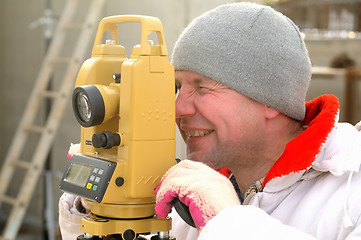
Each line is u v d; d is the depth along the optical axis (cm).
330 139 133
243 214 104
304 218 126
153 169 118
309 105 149
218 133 133
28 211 624
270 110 135
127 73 116
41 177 605
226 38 130
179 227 156
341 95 476
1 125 685
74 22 593
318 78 479
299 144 127
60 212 154
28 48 646
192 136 138
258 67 130
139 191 116
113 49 130
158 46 119
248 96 131
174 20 503
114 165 116
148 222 119
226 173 159
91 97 116
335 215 122
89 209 149
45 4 617
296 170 125
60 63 606
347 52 477
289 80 133
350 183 125
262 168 141
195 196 109
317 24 488
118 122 128
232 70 129
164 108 118
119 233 117
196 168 114
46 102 613
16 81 665
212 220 105
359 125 143
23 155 660
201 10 496
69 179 124
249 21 131
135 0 526
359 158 124
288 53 132
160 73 118
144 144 116
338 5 481
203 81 133
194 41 132
